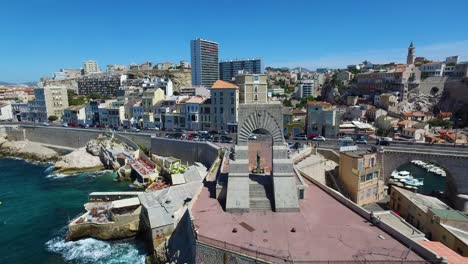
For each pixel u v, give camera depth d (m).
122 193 54.81
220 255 27.97
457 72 132.75
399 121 103.88
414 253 26.25
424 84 132.25
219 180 42.38
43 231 49.50
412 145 68.62
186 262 31.83
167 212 44.72
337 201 39.38
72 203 61.12
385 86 142.62
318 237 29.67
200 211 36.72
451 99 125.06
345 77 179.88
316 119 89.00
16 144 110.69
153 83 148.38
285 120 96.12
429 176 79.31
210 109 99.69
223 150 66.50
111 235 46.22
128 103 122.25
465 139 82.56
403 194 48.97
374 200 56.03
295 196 36.84
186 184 55.19
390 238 29.22
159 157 83.12
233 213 36.00
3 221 53.16
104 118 124.19
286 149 38.62
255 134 79.19
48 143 113.19
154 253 40.59
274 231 31.19
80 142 105.75
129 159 82.38
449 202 57.53
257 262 25.98
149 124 112.00
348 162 55.75
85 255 42.62
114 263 40.72
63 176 80.06
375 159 55.56
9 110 157.25
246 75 98.56
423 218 42.47
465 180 54.25
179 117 106.12
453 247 35.12
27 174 83.31
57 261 41.41
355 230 31.08
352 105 138.25
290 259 25.78
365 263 24.88
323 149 69.81
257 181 41.81
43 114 144.25
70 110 134.38
